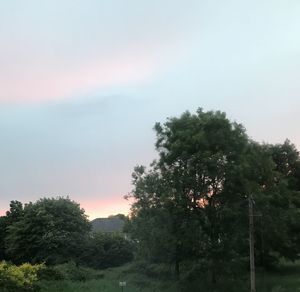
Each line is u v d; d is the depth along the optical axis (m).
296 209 52.75
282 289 39.44
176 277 42.81
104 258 70.94
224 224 42.22
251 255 36.53
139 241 44.69
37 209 68.88
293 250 54.38
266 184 48.34
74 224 70.81
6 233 71.81
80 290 38.78
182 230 41.31
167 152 43.31
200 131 42.81
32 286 36.94
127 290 39.22
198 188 42.12
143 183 43.88
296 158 65.56
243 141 43.78
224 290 41.34
